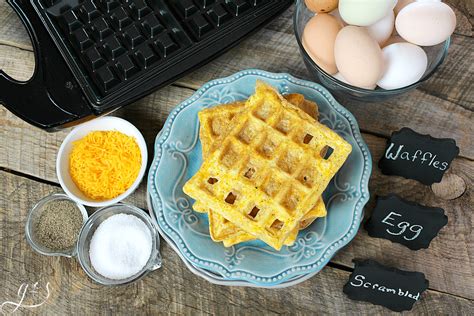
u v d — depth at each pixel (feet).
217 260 1.98
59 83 2.17
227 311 2.12
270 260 1.99
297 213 1.87
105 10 2.31
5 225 2.23
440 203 2.18
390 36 2.12
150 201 2.11
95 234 2.17
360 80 1.98
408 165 2.13
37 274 2.17
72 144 2.21
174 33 2.26
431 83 2.30
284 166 1.94
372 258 2.14
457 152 2.01
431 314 2.08
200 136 2.06
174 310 2.13
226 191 1.90
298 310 2.11
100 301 2.14
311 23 2.08
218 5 2.25
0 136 2.33
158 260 2.14
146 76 2.20
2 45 2.43
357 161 2.06
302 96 2.08
